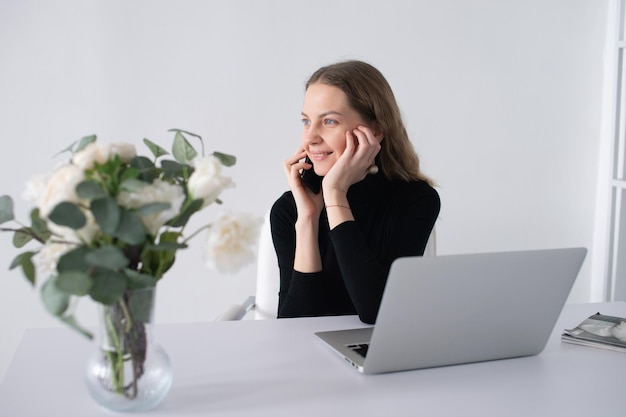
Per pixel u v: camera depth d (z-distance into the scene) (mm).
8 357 2477
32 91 2385
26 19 2350
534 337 1166
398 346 1062
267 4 2537
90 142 962
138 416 901
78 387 1003
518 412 936
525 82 2885
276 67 2576
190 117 2529
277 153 2625
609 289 2943
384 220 1734
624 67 2854
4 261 2426
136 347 896
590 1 2912
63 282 771
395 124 1729
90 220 821
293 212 1812
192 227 2592
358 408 941
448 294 1049
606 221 2941
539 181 2969
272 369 1097
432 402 968
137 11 2430
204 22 2490
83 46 2402
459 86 2799
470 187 2881
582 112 2980
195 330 1310
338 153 1657
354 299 1439
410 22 2697
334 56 2633
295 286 1649
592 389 1028
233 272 846
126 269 857
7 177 2400
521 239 2982
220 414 914
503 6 2807
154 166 959
